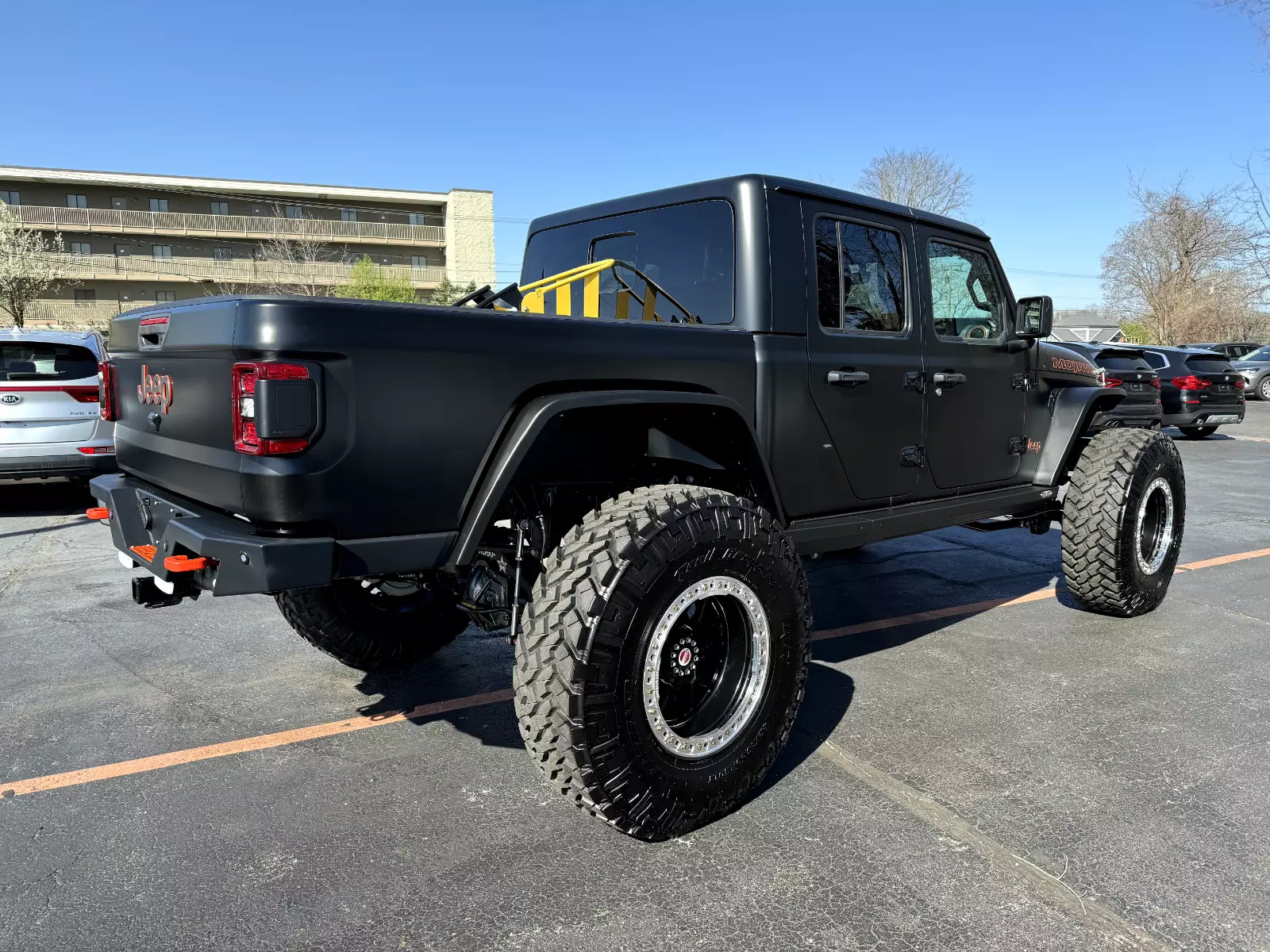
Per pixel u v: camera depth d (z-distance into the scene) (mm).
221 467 2213
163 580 2477
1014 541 6762
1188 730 3193
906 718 3305
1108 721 3271
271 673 3875
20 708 3475
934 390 3697
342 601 3600
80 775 2893
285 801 2711
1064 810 2609
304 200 53250
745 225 3039
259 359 2031
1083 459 4477
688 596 2352
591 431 2854
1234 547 6516
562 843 2449
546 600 2225
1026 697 3510
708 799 2430
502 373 2322
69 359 7566
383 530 2197
